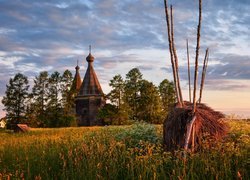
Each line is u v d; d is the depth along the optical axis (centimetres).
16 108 9288
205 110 994
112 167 865
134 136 1298
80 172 856
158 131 1349
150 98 8612
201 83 1012
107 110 8456
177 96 988
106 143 1332
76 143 1399
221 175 723
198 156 825
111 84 8788
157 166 781
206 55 994
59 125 8225
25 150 1345
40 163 1024
